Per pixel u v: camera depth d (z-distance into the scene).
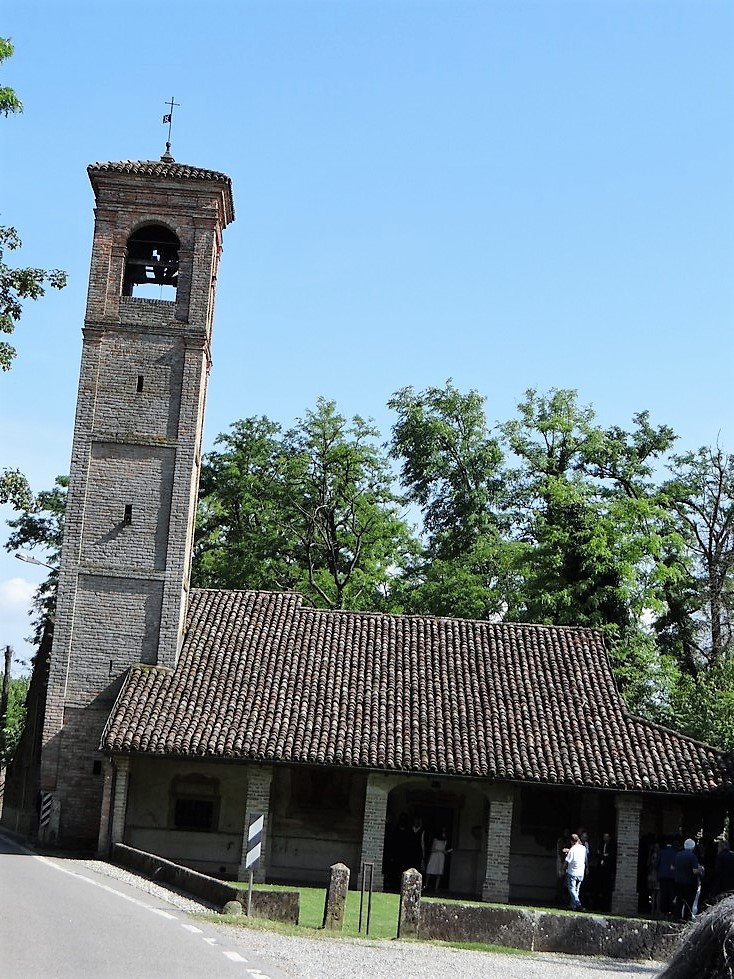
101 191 41.94
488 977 19.45
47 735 39.62
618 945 24.78
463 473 63.97
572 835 35.22
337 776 38.69
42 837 39.03
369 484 64.12
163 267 42.53
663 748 37.41
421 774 35.66
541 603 51.47
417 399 65.31
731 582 60.38
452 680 39.66
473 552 59.88
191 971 15.87
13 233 32.09
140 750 35.84
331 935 23.34
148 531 40.84
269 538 62.50
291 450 64.44
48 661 46.34
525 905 35.25
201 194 42.06
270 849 38.09
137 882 28.83
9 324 31.77
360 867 36.50
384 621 42.59
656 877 35.31
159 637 40.19
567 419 62.81
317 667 39.84
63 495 63.53
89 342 41.50
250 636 41.38
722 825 38.50
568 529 52.03
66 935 17.83
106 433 41.19
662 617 61.19
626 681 50.12
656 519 54.88
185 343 41.59
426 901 25.59
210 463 64.75
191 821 38.56
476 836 38.38
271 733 36.59
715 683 50.47
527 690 39.47
